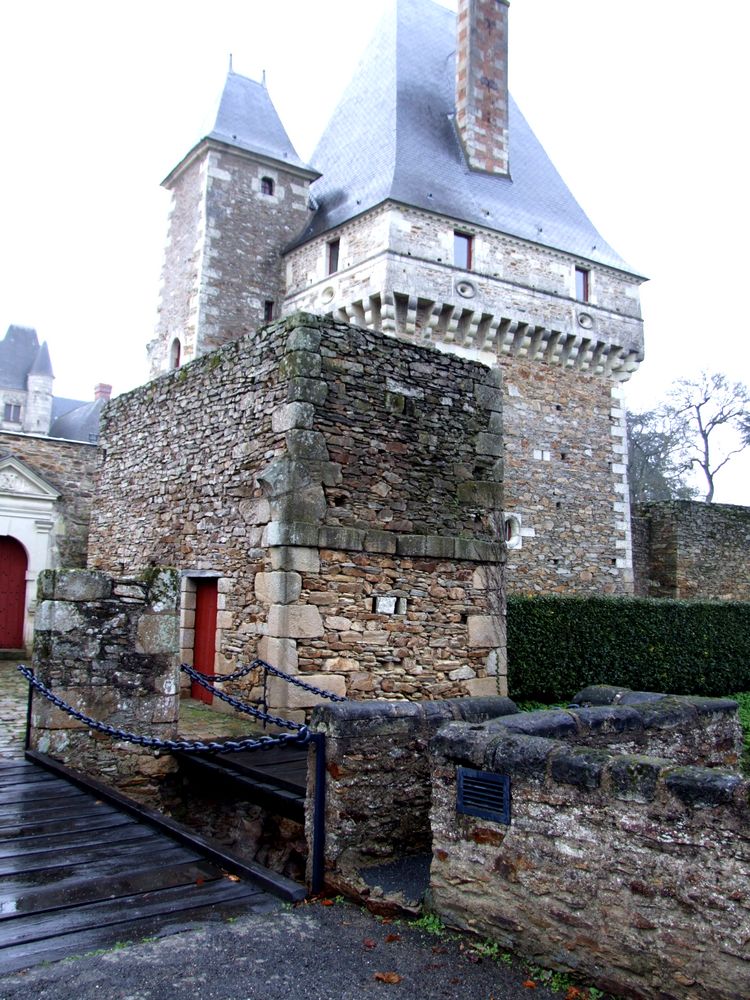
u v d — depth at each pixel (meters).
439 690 8.03
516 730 3.96
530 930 3.27
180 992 2.93
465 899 3.53
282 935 3.47
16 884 3.85
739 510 19.23
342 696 7.34
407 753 4.46
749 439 31.39
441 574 8.25
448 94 17.73
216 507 8.48
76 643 6.32
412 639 7.92
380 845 4.29
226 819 6.01
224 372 8.64
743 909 2.71
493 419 8.98
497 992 3.02
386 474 7.93
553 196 17.89
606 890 3.06
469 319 14.77
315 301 15.40
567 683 10.90
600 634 11.41
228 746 4.51
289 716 7.01
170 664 6.64
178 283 16.50
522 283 15.48
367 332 7.95
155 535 9.77
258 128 17.00
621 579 16.44
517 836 3.36
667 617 12.26
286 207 16.77
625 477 16.92
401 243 14.06
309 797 4.25
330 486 7.48
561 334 15.93
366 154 16.33
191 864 4.20
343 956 3.28
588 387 16.69
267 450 7.67
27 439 14.12
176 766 6.54
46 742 6.15
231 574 8.06
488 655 8.49
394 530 7.92
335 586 7.43
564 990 3.04
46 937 3.31
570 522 15.91
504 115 17.06
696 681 12.42
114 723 6.37
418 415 8.27
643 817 3.00
